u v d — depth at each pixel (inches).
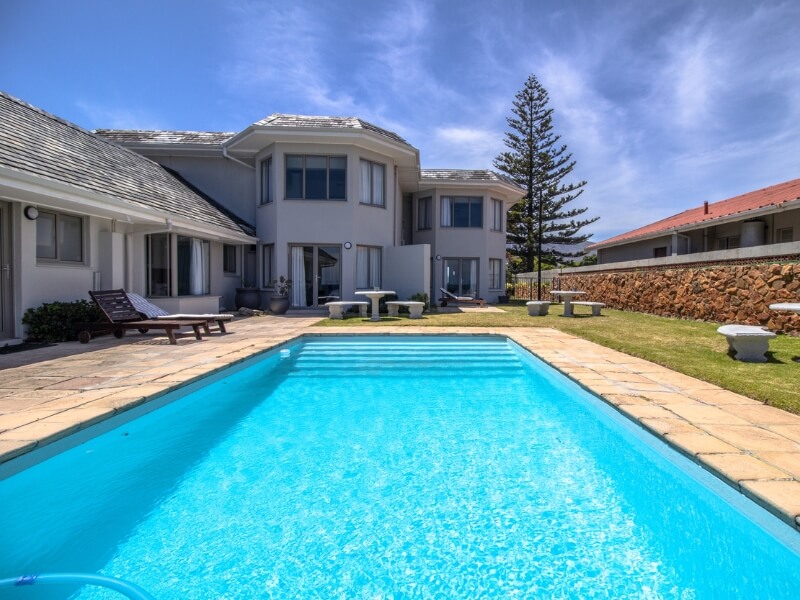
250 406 208.8
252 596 86.4
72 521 112.3
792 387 183.5
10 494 116.2
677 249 697.0
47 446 127.3
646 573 91.6
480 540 103.6
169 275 440.8
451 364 298.2
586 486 129.4
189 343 310.7
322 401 217.0
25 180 251.8
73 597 86.6
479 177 780.6
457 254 790.5
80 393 174.9
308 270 578.9
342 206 574.2
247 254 643.5
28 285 303.6
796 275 318.7
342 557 98.0
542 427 179.6
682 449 123.5
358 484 131.2
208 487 129.7
